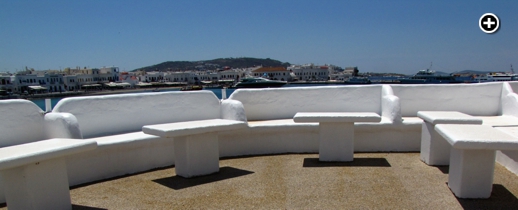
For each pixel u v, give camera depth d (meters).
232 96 6.24
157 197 3.75
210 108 5.99
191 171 4.42
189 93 5.85
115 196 3.81
